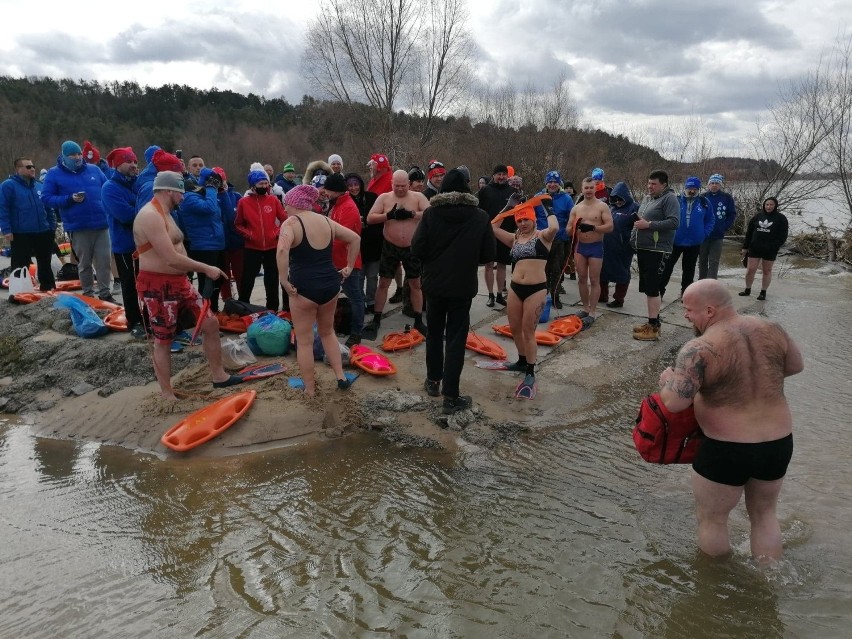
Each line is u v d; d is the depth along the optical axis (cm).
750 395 326
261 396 557
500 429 539
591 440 529
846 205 1672
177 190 515
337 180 646
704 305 336
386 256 705
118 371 623
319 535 384
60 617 309
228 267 784
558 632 301
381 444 513
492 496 434
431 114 2562
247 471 468
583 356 723
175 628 302
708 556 360
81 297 812
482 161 2473
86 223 805
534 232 600
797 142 1753
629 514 411
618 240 866
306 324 542
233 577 342
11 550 368
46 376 625
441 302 541
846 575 344
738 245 1775
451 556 363
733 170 1955
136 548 371
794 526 391
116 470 471
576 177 2425
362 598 325
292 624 305
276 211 723
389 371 613
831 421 563
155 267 520
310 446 509
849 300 1049
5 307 824
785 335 335
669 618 311
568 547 373
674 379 330
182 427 512
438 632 301
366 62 2494
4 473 470
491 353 699
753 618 311
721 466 333
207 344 562
